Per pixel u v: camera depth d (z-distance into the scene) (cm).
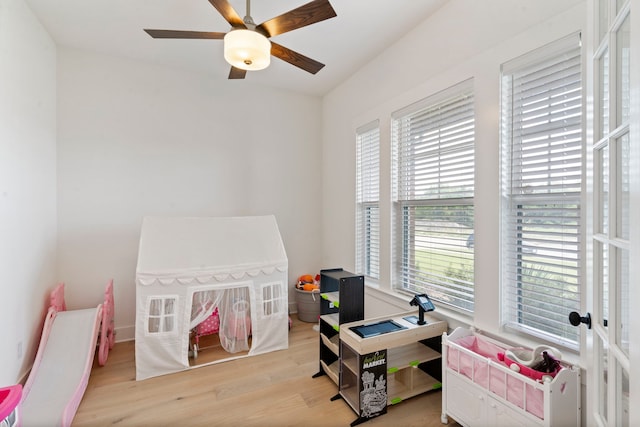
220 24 254
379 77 300
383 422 188
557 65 165
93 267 300
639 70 72
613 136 98
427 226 253
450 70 221
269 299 282
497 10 190
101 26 257
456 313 223
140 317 234
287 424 187
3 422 122
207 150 351
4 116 194
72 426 185
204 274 252
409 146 268
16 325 208
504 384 151
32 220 233
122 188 311
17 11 212
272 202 388
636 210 73
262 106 380
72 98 290
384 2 225
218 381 233
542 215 174
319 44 282
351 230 351
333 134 388
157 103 326
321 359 243
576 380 141
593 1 118
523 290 184
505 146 189
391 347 195
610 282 99
